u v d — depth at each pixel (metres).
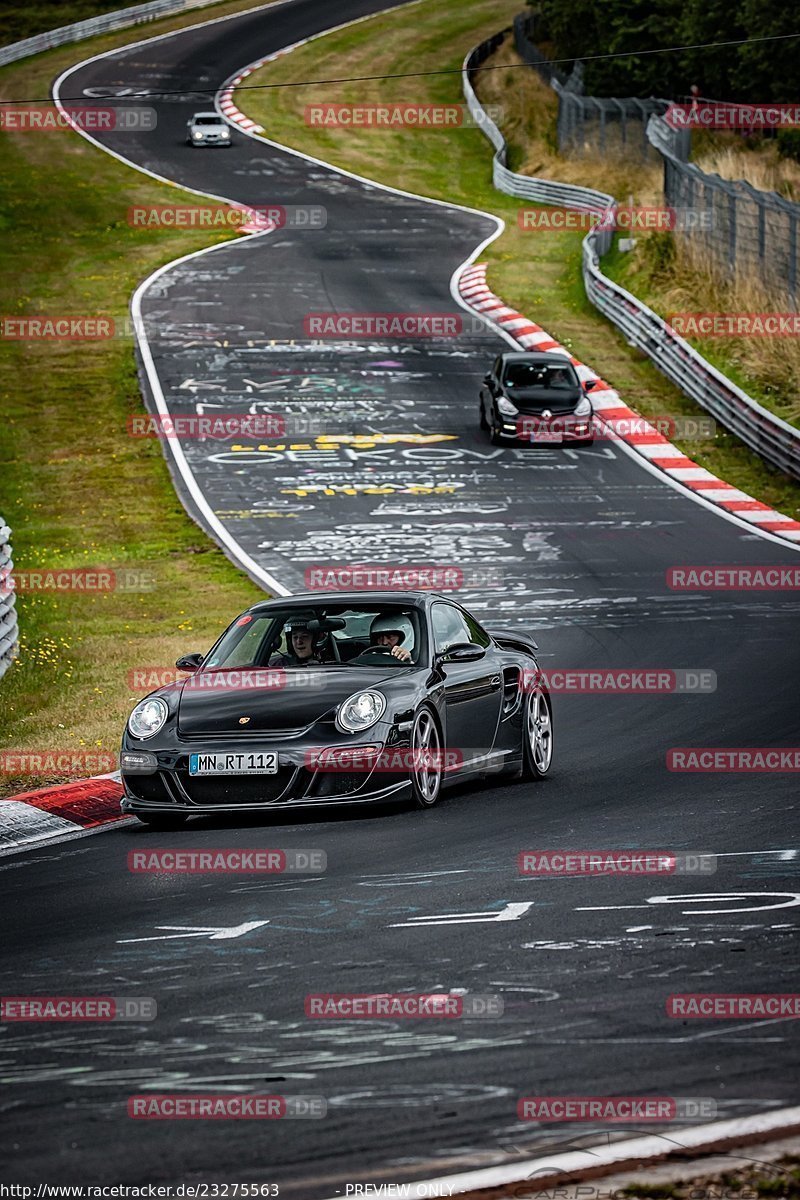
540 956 24.72
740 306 134.88
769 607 72.69
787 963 23.84
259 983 23.91
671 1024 21.05
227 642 42.78
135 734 38.69
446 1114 18.02
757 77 195.62
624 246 169.88
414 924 27.17
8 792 42.66
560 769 44.81
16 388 134.88
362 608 42.41
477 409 126.38
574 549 87.44
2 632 61.50
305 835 36.19
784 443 106.56
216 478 108.19
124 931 27.83
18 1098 19.12
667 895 28.56
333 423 122.12
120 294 167.25
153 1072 19.89
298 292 167.25
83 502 103.62
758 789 39.44
